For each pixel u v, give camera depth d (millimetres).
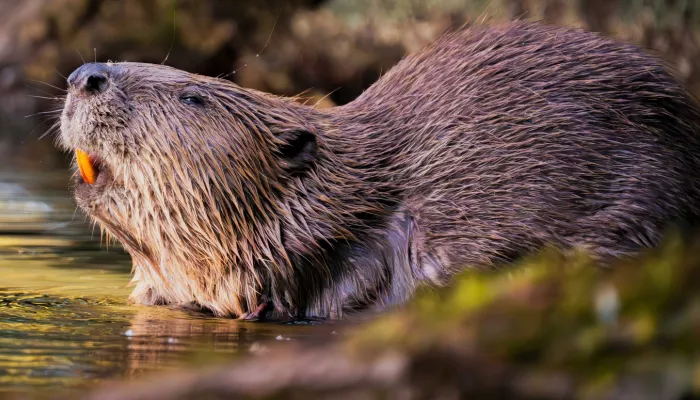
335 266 10164
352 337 4547
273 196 10039
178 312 10047
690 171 10422
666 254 4477
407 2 31234
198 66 28109
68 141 9977
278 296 10047
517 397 4020
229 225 9930
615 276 4438
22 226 15914
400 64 11250
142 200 9914
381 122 10656
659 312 4203
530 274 4719
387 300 10109
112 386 4887
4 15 31141
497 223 10016
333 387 4207
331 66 26875
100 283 11531
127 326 8922
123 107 9789
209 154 9867
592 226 9938
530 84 10422
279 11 29562
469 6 29578
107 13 29344
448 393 4074
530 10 24609
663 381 3914
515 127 10234
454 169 10219
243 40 28453
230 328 9172
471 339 4188
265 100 10297
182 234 9930
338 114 10742
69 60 28922
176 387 4445
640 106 10391
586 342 4105
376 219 10250
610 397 3914
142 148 9797
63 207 18031
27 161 24438
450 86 10609
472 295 4555
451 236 10055
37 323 8852
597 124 10227
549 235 9945
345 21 31250
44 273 12086
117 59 28531
